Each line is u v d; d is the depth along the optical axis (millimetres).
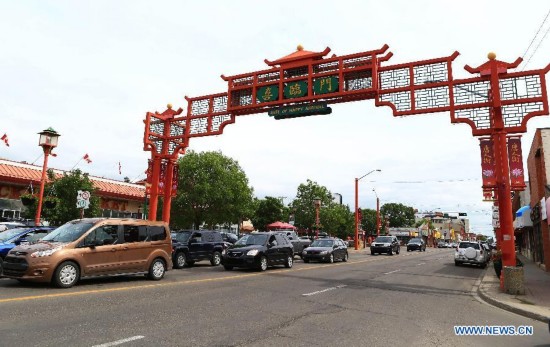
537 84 13211
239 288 11508
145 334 6090
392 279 15953
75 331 6066
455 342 6574
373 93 15203
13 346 5215
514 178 13281
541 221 20953
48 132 18469
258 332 6551
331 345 6000
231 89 18156
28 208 21422
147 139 20141
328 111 16172
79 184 22125
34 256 9969
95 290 9953
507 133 13422
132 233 12297
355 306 9453
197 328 6609
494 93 13430
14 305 7699
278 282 13336
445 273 19797
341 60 15828
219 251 20109
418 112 14602
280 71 16922
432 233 116250
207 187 32375
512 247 12836
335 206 62750
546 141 20266
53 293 9219
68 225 11648
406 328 7387
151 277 12727
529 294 12180
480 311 9789
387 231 88500
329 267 20547
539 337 7227
